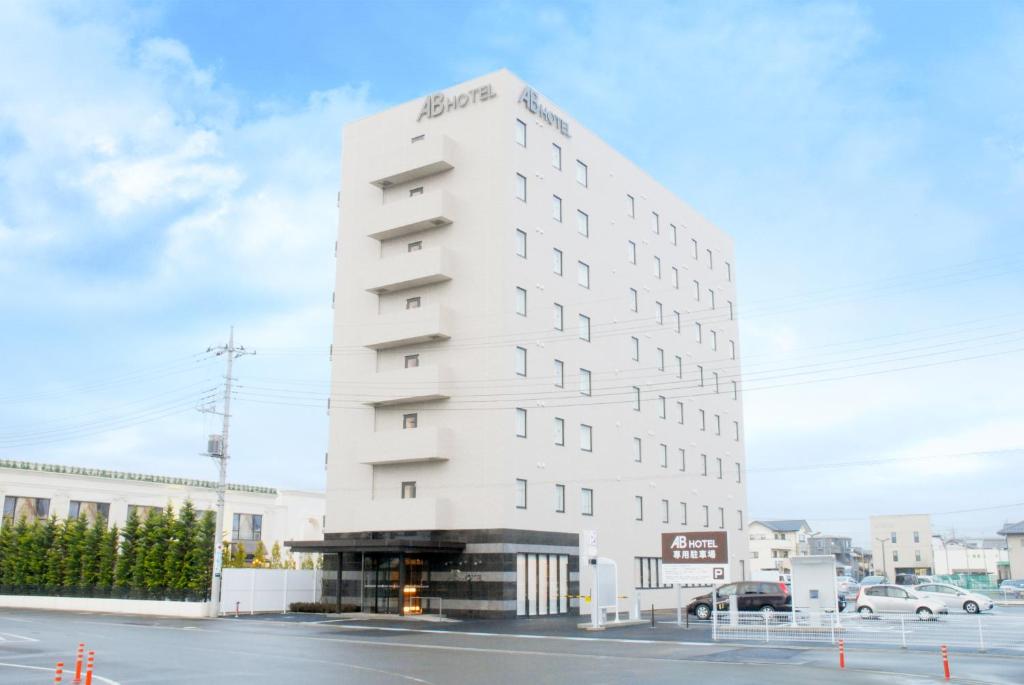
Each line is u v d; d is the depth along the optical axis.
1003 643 31.28
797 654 27.70
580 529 51.81
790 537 148.75
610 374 56.84
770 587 43.12
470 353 48.84
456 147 51.69
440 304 49.84
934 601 45.34
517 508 47.12
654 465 60.28
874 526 138.62
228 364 49.50
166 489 80.69
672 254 66.44
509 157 50.12
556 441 51.06
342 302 54.59
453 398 48.97
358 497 51.62
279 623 41.72
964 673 22.78
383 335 50.88
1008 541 114.25
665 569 40.44
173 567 52.56
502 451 46.81
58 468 74.19
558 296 52.78
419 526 47.41
